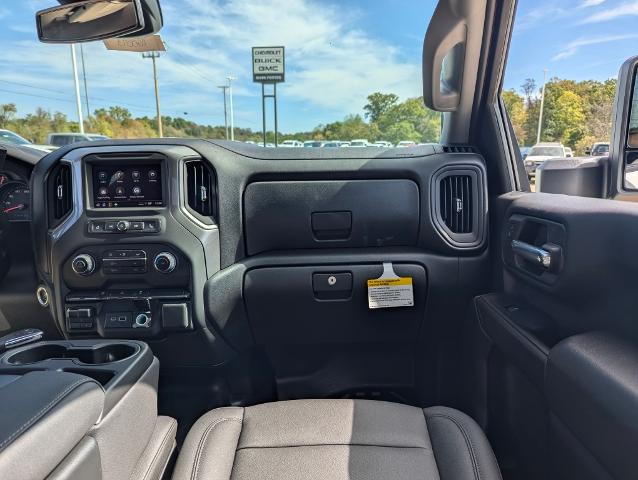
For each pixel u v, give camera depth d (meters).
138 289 1.49
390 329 1.63
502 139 1.64
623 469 0.74
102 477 0.77
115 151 1.44
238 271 1.56
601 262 0.99
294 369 1.74
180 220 1.46
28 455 0.60
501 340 1.30
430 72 1.65
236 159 1.55
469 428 1.11
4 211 1.70
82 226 1.46
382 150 1.60
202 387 1.66
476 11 1.53
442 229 1.57
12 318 1.71
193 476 0.98
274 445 1.07
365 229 1.58
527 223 1.33
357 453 1.03
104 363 0.98
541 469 1.12
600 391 0.80
